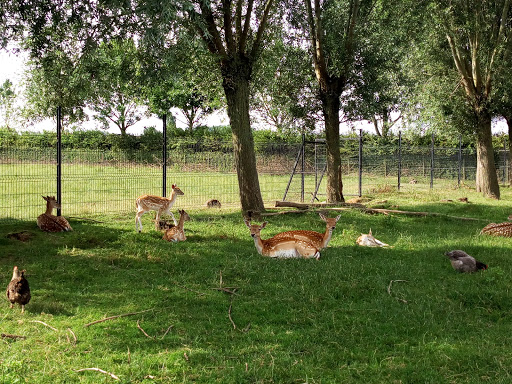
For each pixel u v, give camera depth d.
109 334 5.30
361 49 16.88
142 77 11.15
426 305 6.42
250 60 13.64
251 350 4.95
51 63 11.97
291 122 18.61
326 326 5.64
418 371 4.59
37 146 15.78
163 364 4.56
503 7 19.64
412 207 16.36
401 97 23.83
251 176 13.84
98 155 17.00
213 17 13.15
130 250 9.01
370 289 7.00
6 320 5.62
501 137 33.12
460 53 19.97
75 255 8.70
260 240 8.77
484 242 10.37
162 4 8.00
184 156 19.67
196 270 7.90
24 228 10.91
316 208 15.01
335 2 16.23
